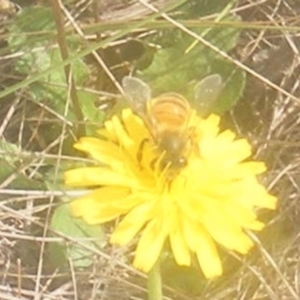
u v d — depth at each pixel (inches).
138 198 6.7
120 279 8.6
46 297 8.5
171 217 6.7
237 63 8.9
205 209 6.7
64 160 9.0
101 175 6.8
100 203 6.7
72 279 8.6
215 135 7.3
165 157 6.9
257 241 8.6
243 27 8.9
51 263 8.7
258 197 6.9
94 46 8.1
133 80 7.1
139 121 7.2
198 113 7.5
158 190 6.8
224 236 6.6
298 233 9.0
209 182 6.9
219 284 8.8
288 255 9.0
